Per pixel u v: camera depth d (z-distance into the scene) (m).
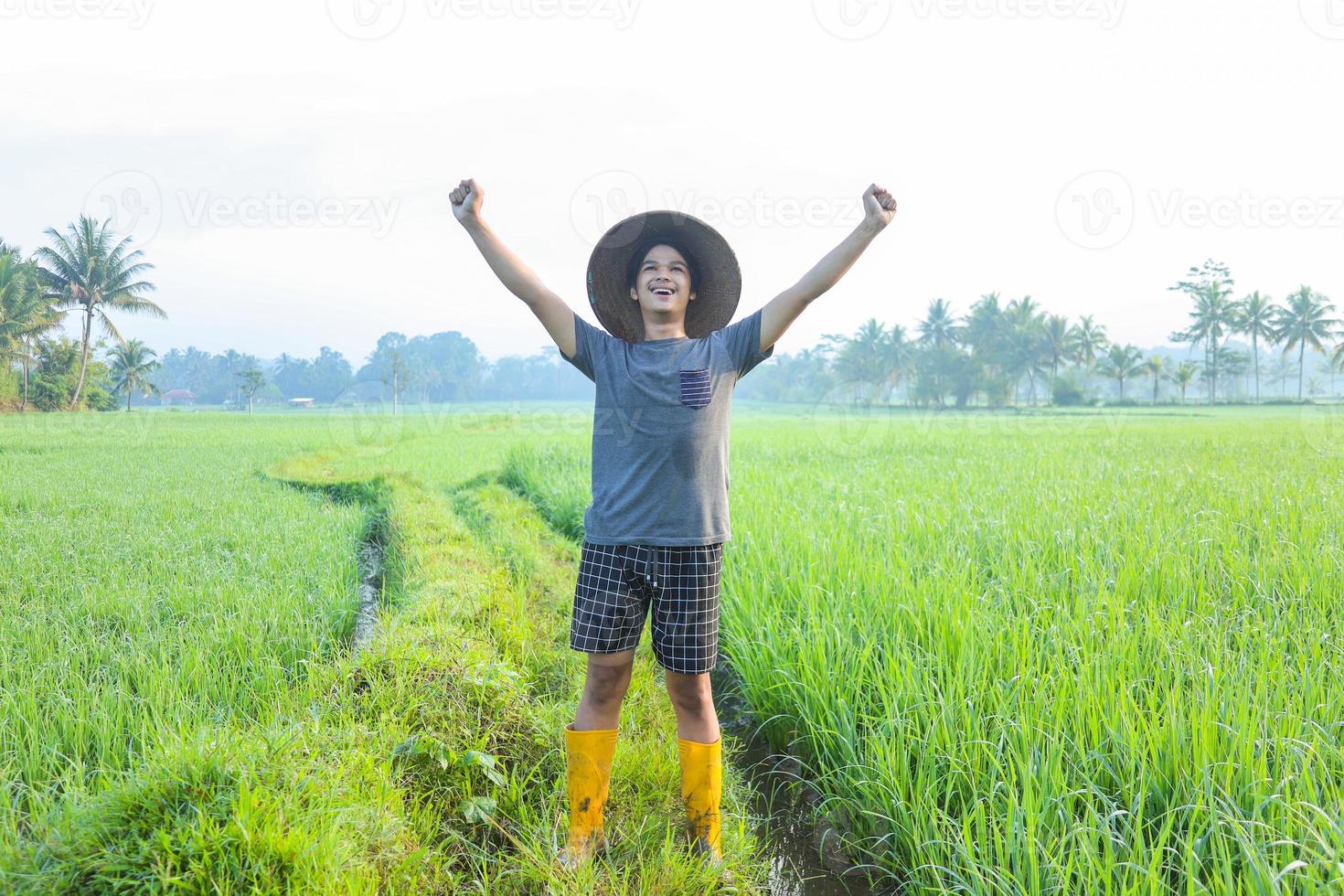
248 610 4.20
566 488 8.83
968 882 2.23
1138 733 2.57
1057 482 8.27
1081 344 80.31
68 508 7.66
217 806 2.05
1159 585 4.22
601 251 2.54
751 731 3.69
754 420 34.38
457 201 2.40
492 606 4.49
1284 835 2.07
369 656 3.26
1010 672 3.19
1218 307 76.94
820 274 2.34
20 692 3.05
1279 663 3.00
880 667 3.35
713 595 2.43
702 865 2.31
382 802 2.37
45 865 1.89
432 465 12.55
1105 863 2.05
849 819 2.86
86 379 42.91
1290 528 5.29
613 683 2.43
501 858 2.40
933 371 84.81
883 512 6.19
